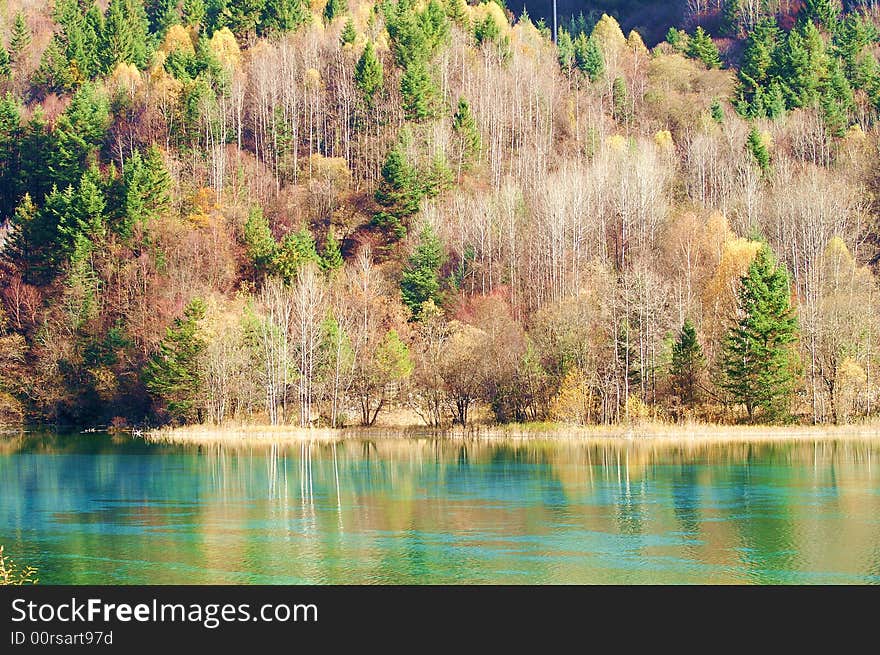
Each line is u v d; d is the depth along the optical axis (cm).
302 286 12825
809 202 15775
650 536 6100
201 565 5562
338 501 7338
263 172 19975
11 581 5238
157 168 16825
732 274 13625
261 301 13800
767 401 11525
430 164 18525
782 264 14488
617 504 7094
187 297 14138
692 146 19812
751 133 19200
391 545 5941
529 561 5572
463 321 14225
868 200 17750
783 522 6444
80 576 5381
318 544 5988
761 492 7512
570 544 5922
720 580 5222
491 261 16338
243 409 12888
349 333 13062
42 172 18025
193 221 16812
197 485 8175
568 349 11912
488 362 11962
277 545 5975
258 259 15488
